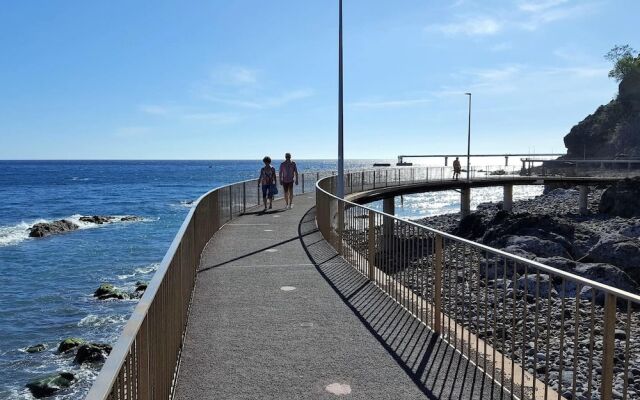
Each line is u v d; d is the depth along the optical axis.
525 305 4.52
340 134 18.27
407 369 5.27
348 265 10.34
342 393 4.73
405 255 7.51
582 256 20.83
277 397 4.64
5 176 143.62
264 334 6.30
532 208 48.22
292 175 21.20
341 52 17.95
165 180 129.12
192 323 6.73
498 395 4.69
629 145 98.06
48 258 27.91
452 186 43.72
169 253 4.84
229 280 9.07
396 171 40.28
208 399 4.59
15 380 12.44
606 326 3.53
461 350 5.73
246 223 16.56
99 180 127.12
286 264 10.41
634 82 104.12
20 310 17.89
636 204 38.22
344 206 11.25
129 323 2.92
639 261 18.30
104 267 25.30
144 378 3.19
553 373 7.51
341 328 6.53
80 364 13.26
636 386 7.20
